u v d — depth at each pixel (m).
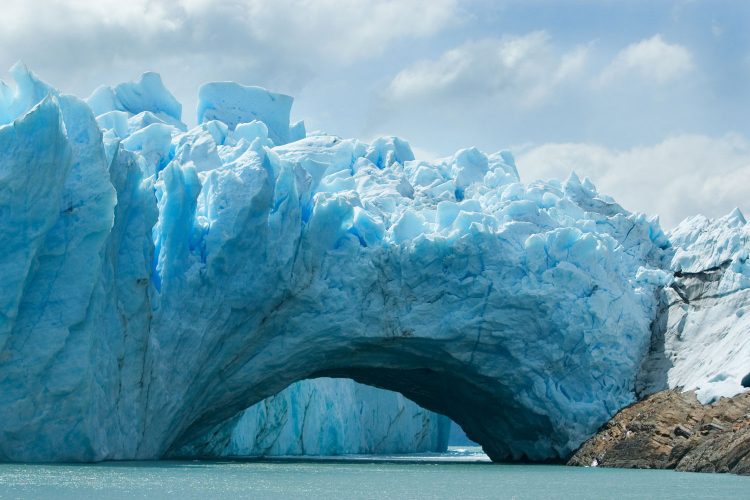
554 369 37.91
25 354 26.36
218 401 37.06
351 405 69.25
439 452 81.06
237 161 33.66
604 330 37.62
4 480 21.86
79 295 27.00
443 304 37.22
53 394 26.69
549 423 38.47
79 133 27.98
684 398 35.59
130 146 36.06
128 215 29.88
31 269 26.44
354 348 37.66
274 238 33.66
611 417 37.38
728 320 38.09
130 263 29.61
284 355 36.50
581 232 38.47
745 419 32.69
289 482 24.91
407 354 38.88
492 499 20.30
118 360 29.38
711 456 31.62
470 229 36.44
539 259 37.50
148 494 19.62
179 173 31.28
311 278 35.53
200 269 32.09
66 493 19.27
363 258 36.06
